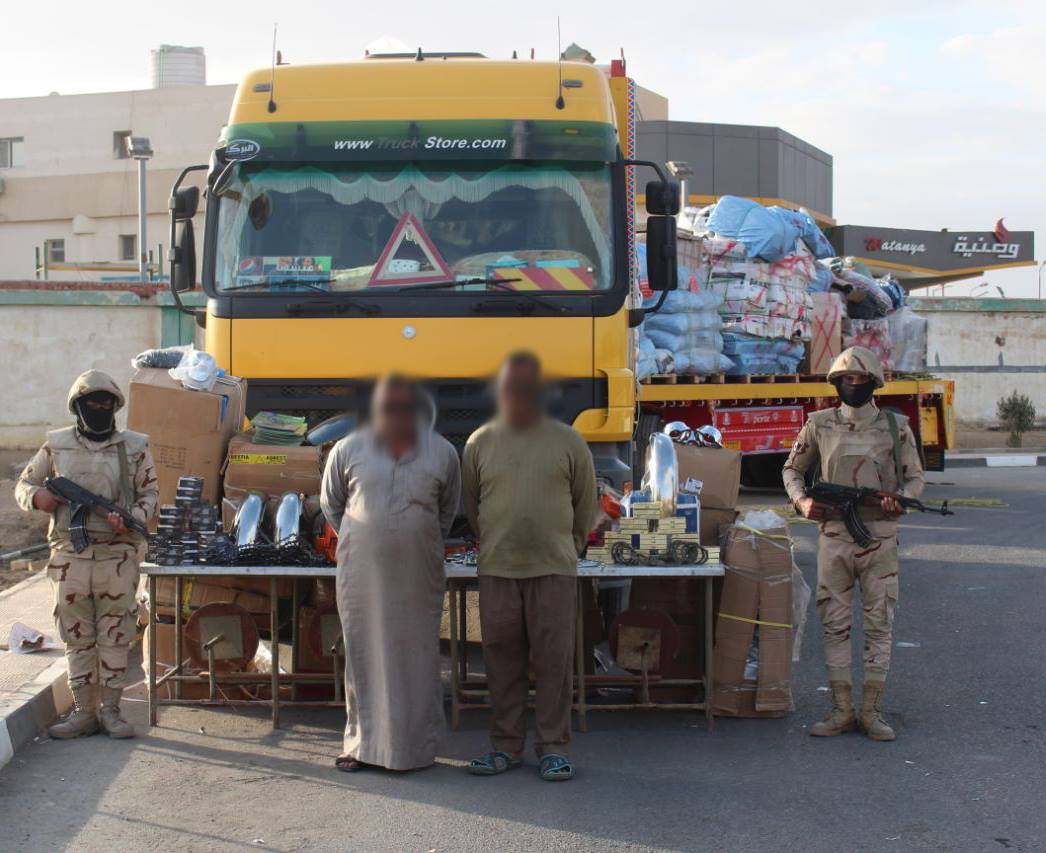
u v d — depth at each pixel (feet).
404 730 19.51
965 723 22.72
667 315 43.34
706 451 25.45
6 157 147.95
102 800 18.43
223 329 25.43
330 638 22.44
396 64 26.81
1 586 34.86
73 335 68.44
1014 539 45.50
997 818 17.75
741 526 22.90
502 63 26.89
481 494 19.92
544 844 16.69
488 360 25.07
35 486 20.97
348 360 25.12
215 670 22.85
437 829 17.26
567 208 25.91
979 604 33.60
